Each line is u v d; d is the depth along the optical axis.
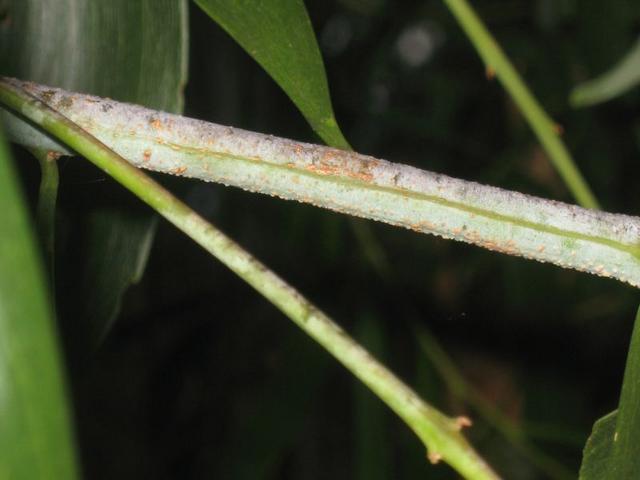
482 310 0.39
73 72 0.21
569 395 0.37
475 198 0.16
